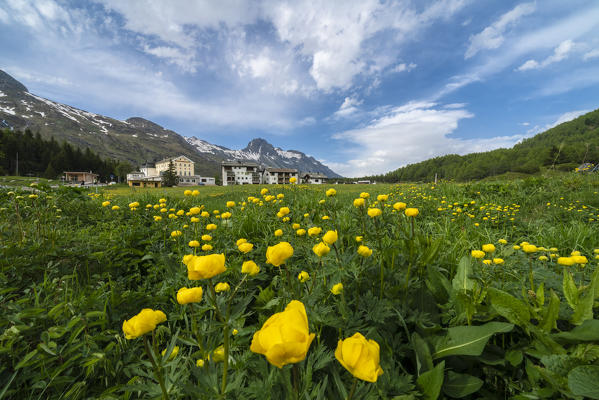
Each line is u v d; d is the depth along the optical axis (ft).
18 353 4.35
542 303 5.00
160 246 9.58
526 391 4.10
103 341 5.10
